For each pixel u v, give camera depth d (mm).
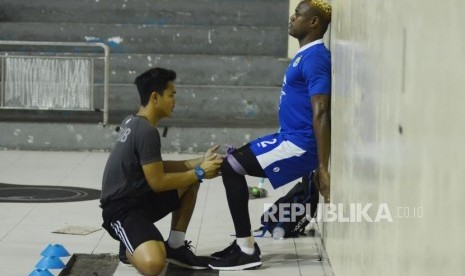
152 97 10180
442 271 5148
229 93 20453
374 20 7551
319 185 10891
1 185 15242
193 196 10516
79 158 18109
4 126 18828
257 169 10453
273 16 22484
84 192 14820
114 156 10125
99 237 11852
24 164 17281
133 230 9969
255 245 10594
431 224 5391
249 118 20469
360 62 8336
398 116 6410
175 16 22438
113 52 21750
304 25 10773
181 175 10164
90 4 22375
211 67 21062
